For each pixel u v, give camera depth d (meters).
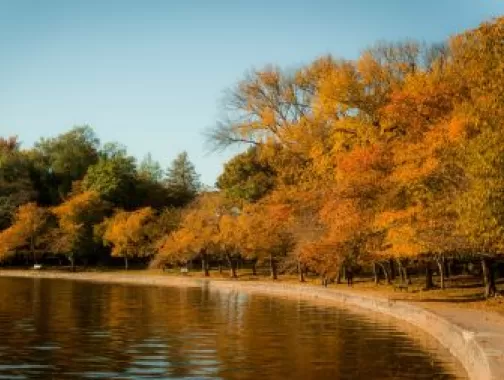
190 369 20.66
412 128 47.56
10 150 134.38
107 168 110.25
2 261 104.12
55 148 124.12
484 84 28.16
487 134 26.78
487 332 23.28
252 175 88.81
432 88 47.28
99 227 97.88
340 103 60.03
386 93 58.09
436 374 20.25
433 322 29.38
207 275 80.75
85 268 100.50
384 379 19.52
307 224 61.75
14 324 31.92
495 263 40.56
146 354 23.33
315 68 70.69
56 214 101.88
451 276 61.03
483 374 17.84
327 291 49.88
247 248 70.19
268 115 70.88
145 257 104.75
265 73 72.06
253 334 28.89
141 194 114.06
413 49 61.06
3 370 20.39
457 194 36.00
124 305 43.38
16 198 108.44
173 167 144.50
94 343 25.83
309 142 66.94
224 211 82.31
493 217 26.28
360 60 60.66
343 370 20.75
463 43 52.66
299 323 33.22
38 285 66.62
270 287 59.34
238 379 19.27
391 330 30.48
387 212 41.66
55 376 19.55
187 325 32.09
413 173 38.03
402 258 47.94
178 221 93.38
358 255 52.25
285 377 19.64
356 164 47.06
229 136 73.25
